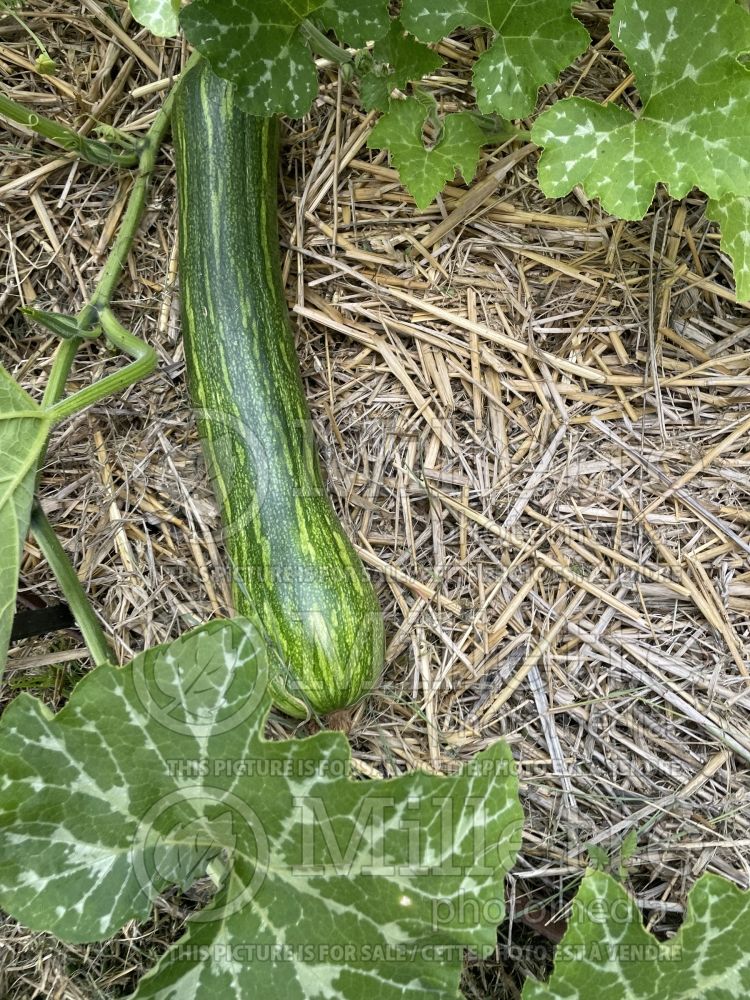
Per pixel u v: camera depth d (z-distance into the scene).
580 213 0.85
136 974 0.77
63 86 0.86
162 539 0.84
